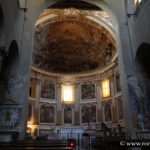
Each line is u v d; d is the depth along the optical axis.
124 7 13.23
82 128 25.58
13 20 9.63
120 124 22.61
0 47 7.88
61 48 28.83
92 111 27.08
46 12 19.47
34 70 26.39
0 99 10.84
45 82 27.64
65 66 29.58
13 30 9.70
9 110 10.77
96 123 26.05
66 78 29.09
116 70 24.97
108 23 19.06
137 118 10.92
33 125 24.31
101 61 28.00
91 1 14.08
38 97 26.16
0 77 11.06
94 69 28.52
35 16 13.04
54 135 23.39
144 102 11.22
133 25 11.92
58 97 27.95
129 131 10.98
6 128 10.54
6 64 11.23
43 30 24.45
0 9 7.53
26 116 11.45
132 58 12.12
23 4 12.65
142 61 11.73
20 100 10.94
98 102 27.05
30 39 12.09
